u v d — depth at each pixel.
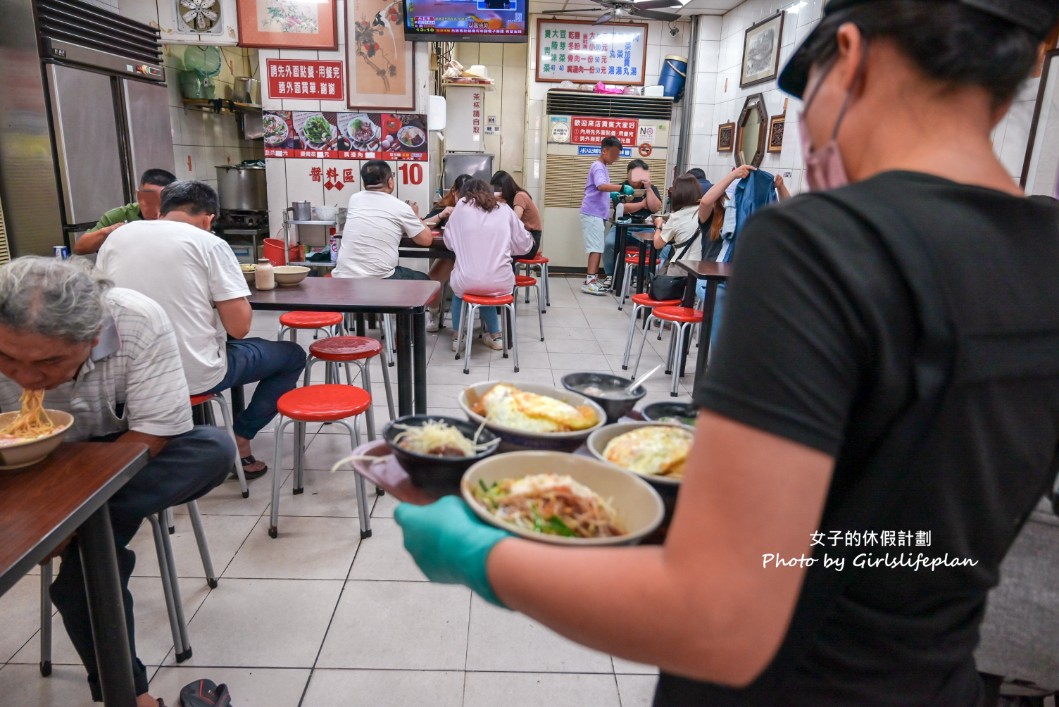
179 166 5.75
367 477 0.90
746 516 0.44
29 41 3.44
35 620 1.94
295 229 5.31
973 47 0.49
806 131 0.60
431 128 5.55
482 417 1.00
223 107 6.01
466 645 1.87
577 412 0.98
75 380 1.52
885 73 0.53
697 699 0.67
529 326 5.38
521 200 5.48
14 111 3.45
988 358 0.49
